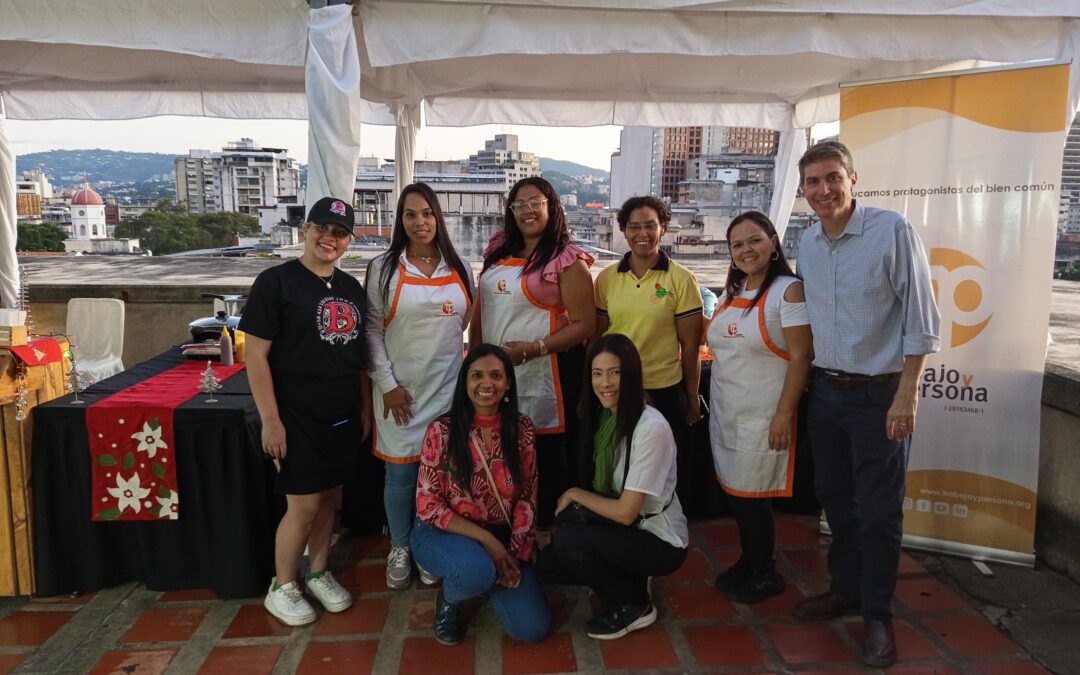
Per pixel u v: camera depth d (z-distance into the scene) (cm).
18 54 443
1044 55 303
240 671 211
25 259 1164
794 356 228
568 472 296
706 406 314
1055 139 253
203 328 340
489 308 271
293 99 520
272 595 239
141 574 261
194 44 275
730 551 298
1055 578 268
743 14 290
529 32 282
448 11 280
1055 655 219
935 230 277
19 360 246
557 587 265
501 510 234
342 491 307
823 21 295
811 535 312
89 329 483
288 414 225
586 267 265
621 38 287
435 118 540
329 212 221
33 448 243
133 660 216
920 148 276
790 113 539
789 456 240
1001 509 278
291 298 220
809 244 224
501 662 216
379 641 228
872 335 210
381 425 257
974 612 245
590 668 213
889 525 215
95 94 504
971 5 285
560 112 539
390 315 249
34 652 220
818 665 215
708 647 224
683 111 537
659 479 221
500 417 234
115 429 242
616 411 224
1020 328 267
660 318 269
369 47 279
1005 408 273
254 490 250
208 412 242
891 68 435
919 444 289
